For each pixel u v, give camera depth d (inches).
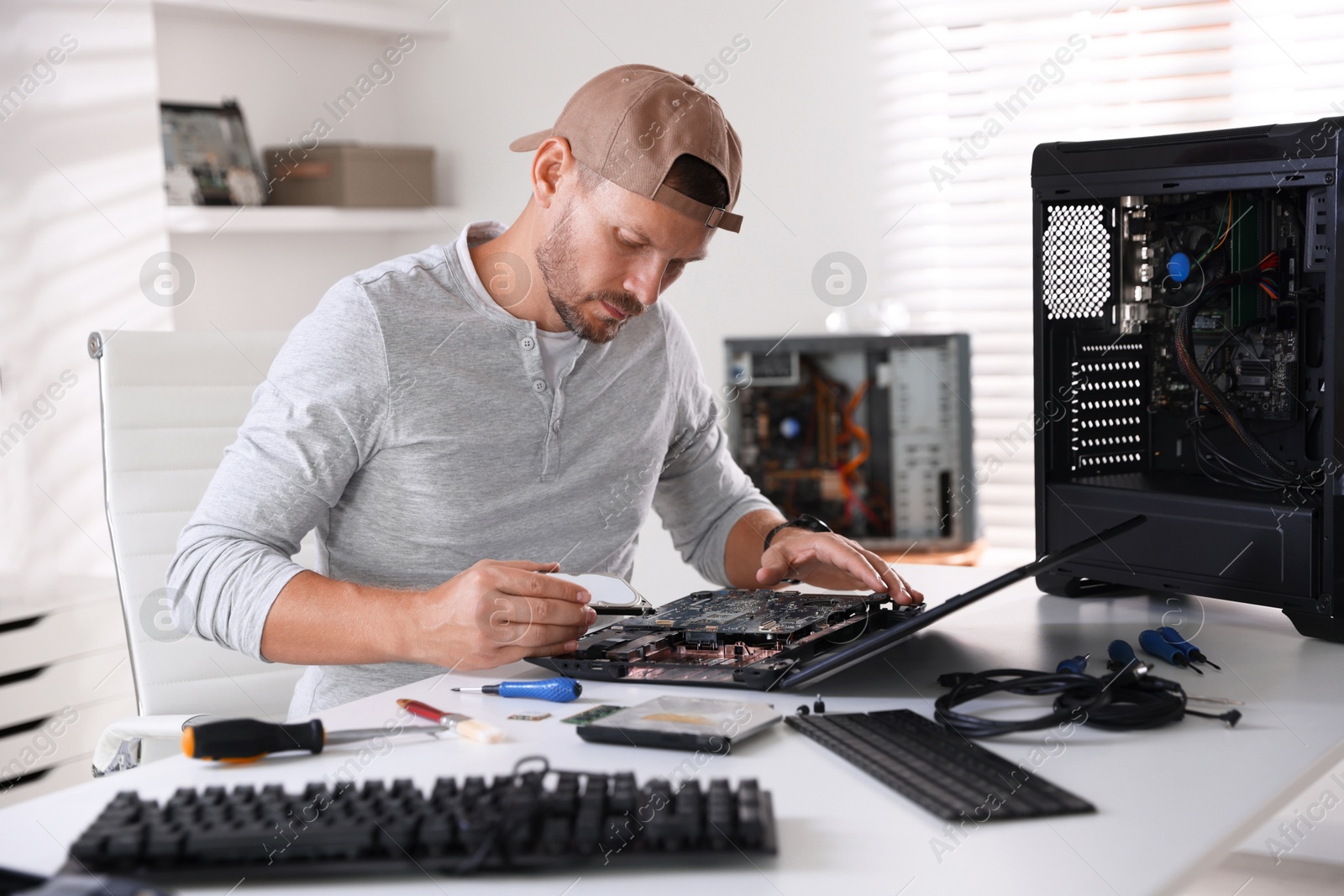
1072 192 47.8
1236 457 48.2
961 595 36.8
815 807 26.9
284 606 39.0
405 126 119.3
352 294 46.7
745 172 104.2
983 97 95.3
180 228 98.0
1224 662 39.5
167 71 101.8
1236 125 86.8
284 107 110.7
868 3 98.1
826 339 94.0
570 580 41.9
